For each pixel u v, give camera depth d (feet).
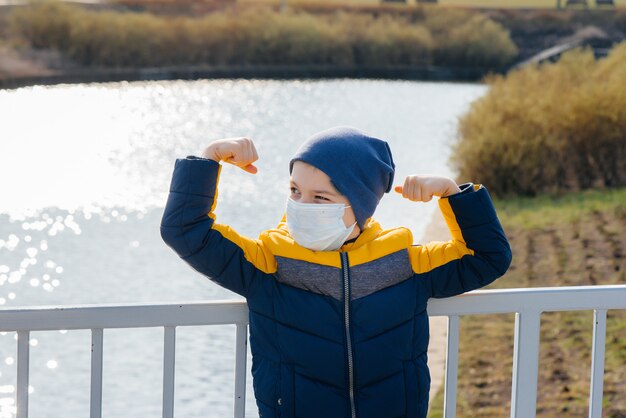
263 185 55.88
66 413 23.17
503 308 10.39
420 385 9.55
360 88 137.28
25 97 113.50
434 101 114.73
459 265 9.74
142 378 25.53
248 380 25.08
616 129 52.90
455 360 10.39
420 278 9.68
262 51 172.35
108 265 38.11
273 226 45.37
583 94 54.60
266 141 77.05
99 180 59.21
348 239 9.58
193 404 23.49
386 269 9.41
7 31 153.58
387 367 9.34
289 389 9.24
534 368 10.56
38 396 24.29
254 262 9.43
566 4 205.05
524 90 64.85
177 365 26.09
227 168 61.00
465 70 182.09
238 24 171.94
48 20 153.38
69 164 65.10
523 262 37.96
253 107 103.86
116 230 45.06
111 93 122.01
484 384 25.61
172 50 163.53
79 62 152.35
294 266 9.29
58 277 36.45
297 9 198.08
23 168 62.90
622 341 27.27
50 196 53.47
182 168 9.34
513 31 198.70
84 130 83.46
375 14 196.54
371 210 9.50
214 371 25.70
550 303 10.45
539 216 46.06
